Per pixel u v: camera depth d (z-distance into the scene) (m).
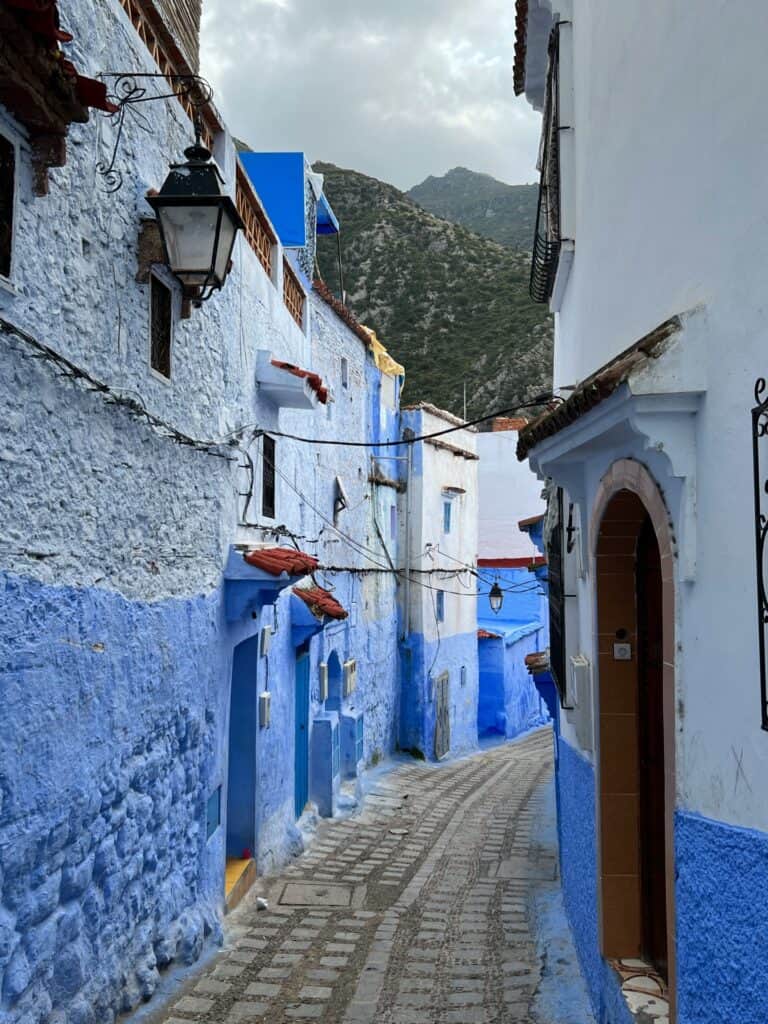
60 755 4.64
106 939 5.25
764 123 3.01
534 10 7.98
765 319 3.02
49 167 4.39
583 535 6.31
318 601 11.05
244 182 8.55
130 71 5.70
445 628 20.94
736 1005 3.21
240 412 8.53
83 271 5.00
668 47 4.10
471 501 23.58
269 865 9.57
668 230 4.13
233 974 6.62
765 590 2.99
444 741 20.45
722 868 3.36
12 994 4.14
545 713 29.94
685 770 3.85
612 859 5.64
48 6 3.49
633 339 4.82
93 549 5.12
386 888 9.28
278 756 10.10
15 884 4.20
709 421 3.54
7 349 4.12
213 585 7.54
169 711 6.38
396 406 19.36
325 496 13.72
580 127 6.71
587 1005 6.02
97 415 5.16
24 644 4.28
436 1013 6.04
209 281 5.83
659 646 5.46
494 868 10.14
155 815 6.09
